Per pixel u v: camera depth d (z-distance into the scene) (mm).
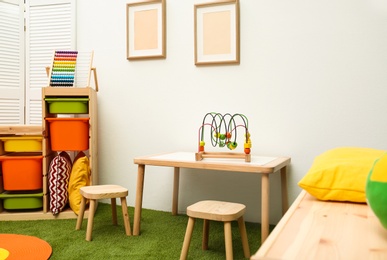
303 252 754
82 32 2879
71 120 2434
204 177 2518
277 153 2291
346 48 2117
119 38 2762
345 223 974
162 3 2564
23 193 2475
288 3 2242
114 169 2791
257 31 2328
